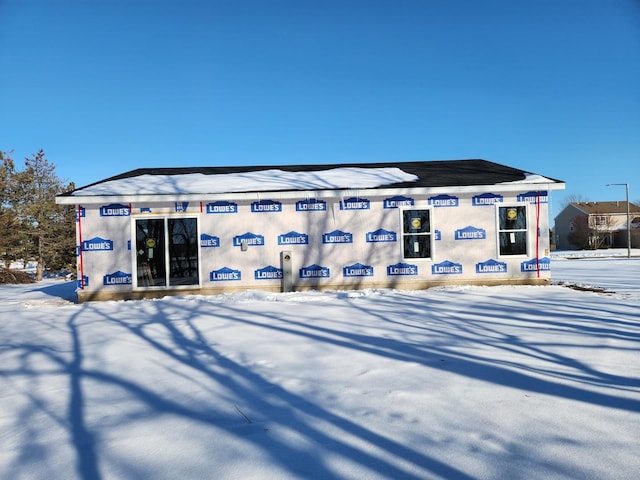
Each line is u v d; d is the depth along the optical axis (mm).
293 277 12312
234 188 12398
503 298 10156
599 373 4848
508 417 3764
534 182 12219
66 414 4055
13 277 21125
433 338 6562
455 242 12422
